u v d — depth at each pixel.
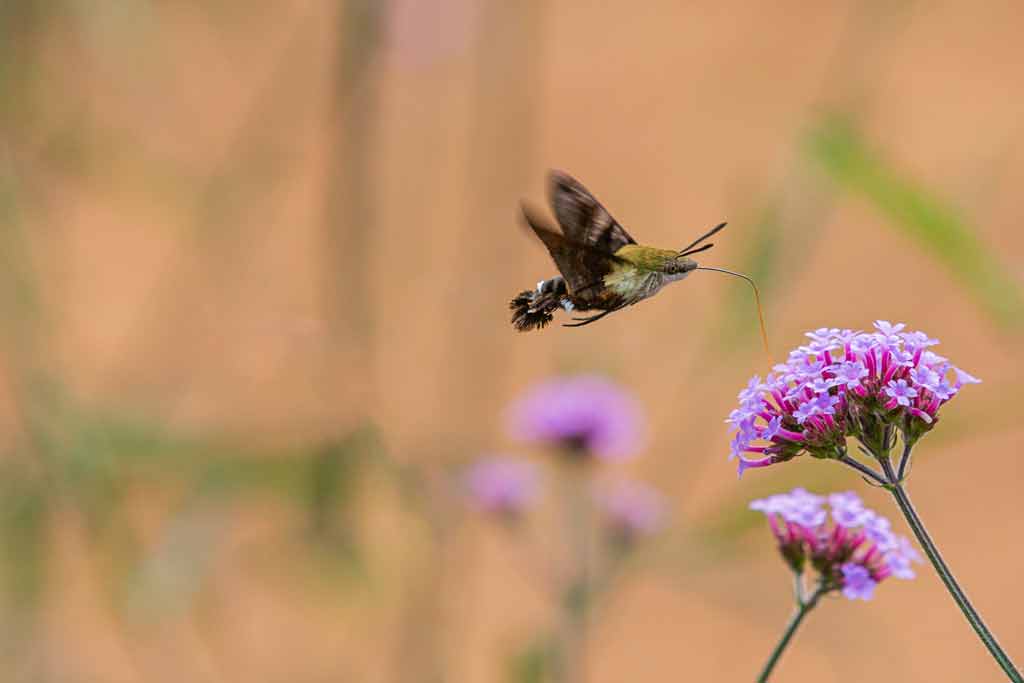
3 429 1.42
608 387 1.50
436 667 1.47
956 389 1.24
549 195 1.25
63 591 1.52
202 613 1.47
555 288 1.27
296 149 1.69
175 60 1.47
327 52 2.01
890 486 1.25
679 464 1.81
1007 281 1.33
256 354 1.47
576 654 1.43
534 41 1.70
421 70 1.70
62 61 1.43
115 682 1.54
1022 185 1.87
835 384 1.24
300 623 1.73
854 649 1.61
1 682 1.46
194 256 1.54
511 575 2.05
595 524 1.45
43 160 1.43
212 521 1.40
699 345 1.58
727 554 1.41
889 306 2.07
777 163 1.46
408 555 1.46
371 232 1.46
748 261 1.42
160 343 1.49
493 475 1.47
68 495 1.41
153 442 1.39
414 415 1.61
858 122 1.43
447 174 2.06
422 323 1.79
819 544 1.27
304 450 1.40
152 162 1.44
